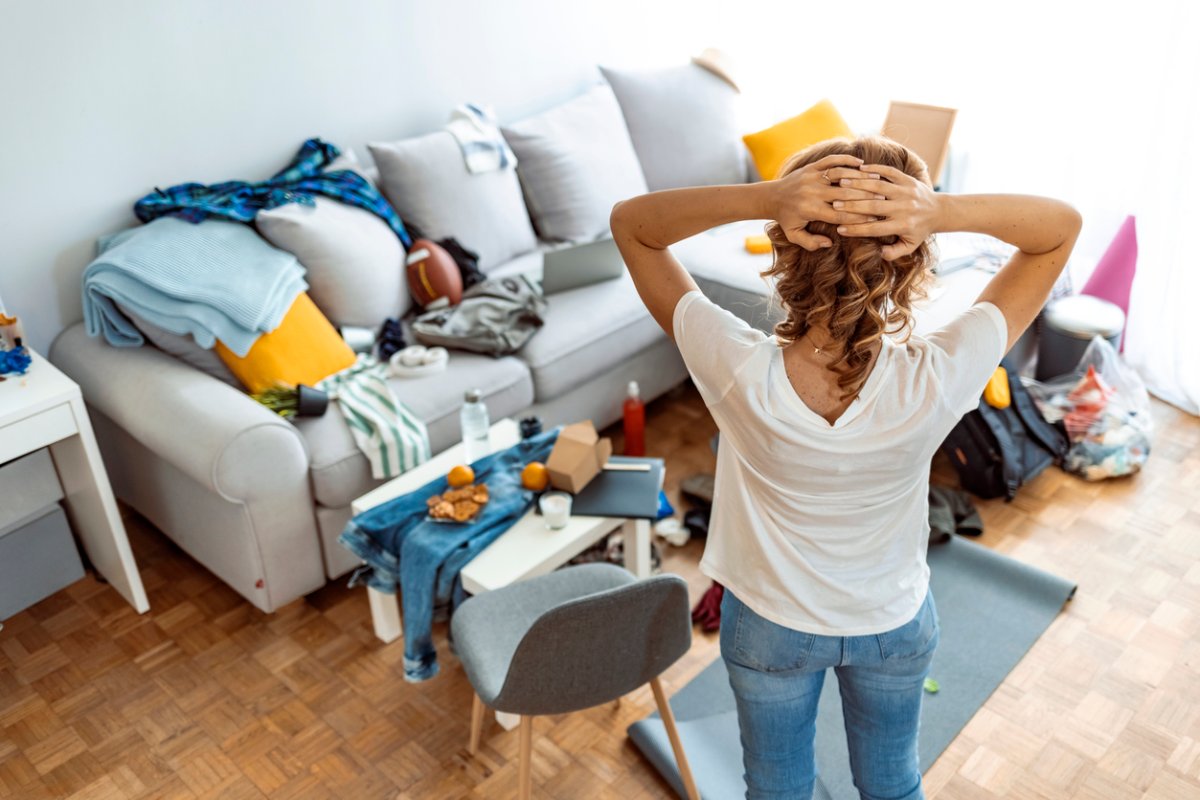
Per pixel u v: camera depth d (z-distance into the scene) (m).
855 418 1.19
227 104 3.04
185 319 2.64
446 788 2.17
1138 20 3.35
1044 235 1.21
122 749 2.29
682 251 3.58
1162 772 2.13
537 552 2.28
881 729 1.48
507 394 2.91
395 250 3.13
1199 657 2.42
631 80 3.87
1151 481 3.07
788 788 1.53
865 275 1.16
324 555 2.67
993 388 2.99
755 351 1.23
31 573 2.63
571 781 2.18
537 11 3.74
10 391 2.39
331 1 3.17
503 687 1.75
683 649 1.87
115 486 3.02
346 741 2.30
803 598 1.34
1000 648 2.46
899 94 4.09
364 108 3.38
